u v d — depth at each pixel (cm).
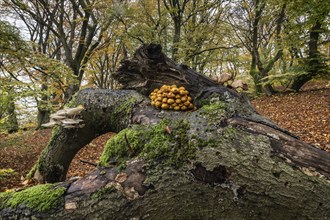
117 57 2053
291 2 1107
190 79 240
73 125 238
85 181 173
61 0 1345
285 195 151
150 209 162
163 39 1391
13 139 673
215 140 169
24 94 649
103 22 1286
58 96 923
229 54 1798
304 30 1202
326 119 833
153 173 167
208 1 1428
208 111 192
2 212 168
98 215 161
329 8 997
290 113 1027
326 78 1297
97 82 2398
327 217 145
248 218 155
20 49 724
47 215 161
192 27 1337
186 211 162
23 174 696
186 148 170
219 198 158
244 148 164
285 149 164
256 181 154
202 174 161
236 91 220
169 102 215
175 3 1295
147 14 1322
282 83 1484
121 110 238
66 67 778
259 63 1656
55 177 283
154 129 189
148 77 249
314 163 157
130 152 181
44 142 1038
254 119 187
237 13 1673
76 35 1805
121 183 166
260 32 1823
